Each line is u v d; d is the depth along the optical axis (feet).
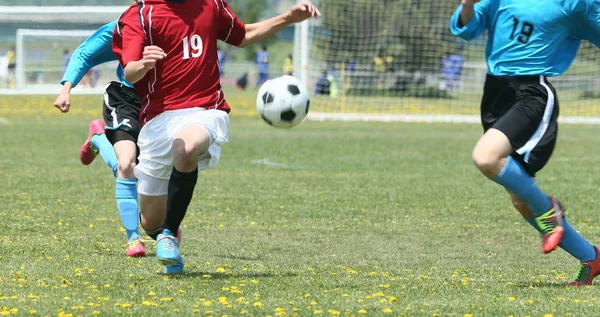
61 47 451.12
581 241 52.11
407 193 101.55
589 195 100.37
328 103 271.49
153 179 53.98
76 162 130.31
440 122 233.76
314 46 274.77
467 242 71.56
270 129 202.08
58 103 59.93
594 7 49.60
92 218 80.23
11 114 239.71
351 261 62.03
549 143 49.03
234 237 72.33
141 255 61.16
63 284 49.83
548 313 43.32
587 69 291.58
